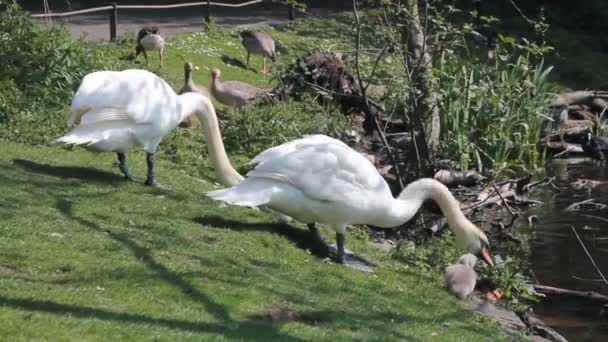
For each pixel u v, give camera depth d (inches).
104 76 466.6
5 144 551.8
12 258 346.6
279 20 1184.8
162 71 860.0
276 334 315.0
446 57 837.8
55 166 513.0
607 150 853.8
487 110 755.4
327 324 344.8
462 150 720.3
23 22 738.8
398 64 822.5
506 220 636.7
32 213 408.8
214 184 558.9
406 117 624.1
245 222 459.5
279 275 390.0
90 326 287.3
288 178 415.2
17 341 265.6
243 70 935.0
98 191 467.5
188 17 1202.0
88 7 1284.4
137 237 398.3
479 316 412.8
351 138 730.8
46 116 626.5
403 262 479.5
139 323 299.6
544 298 482.0
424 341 350.0
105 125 464.1
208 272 367.2
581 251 573.0
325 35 1083.3
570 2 1376.7
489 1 1352.1
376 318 366.3
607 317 458.9
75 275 340.8
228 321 323.3
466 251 466.0
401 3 619.5
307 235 460.4
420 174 594.2
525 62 796.0
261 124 683.4
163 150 613.9
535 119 809.5
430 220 594.9
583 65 1194.6
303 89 797.2
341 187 419.8
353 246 480.7
